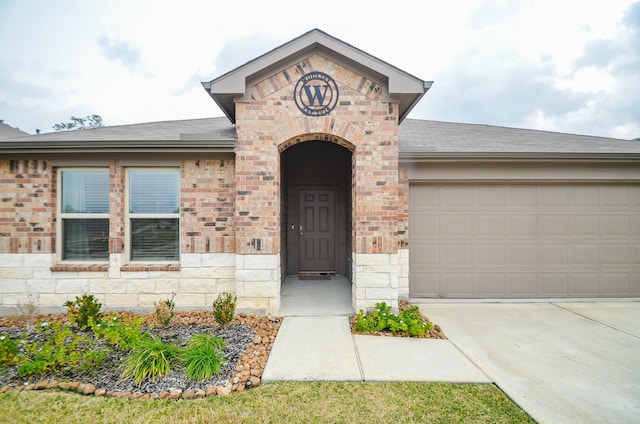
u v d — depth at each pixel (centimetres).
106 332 377
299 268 857
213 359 336
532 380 335
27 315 474
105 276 549
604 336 455
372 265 524
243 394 303
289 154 852
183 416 270
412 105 566
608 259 641
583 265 640
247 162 525
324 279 798
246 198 524
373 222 525
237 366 351
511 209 638
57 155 544
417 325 452
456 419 269
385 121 529
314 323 492
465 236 636
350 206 770
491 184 638
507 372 352
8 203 546
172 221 574
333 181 855
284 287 711
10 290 545
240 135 524
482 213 638
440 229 635
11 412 271
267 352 391
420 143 676
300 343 418
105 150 528
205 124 811
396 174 527
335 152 856
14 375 326
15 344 364
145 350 340
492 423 264
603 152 593
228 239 555
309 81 529
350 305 577
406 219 618
